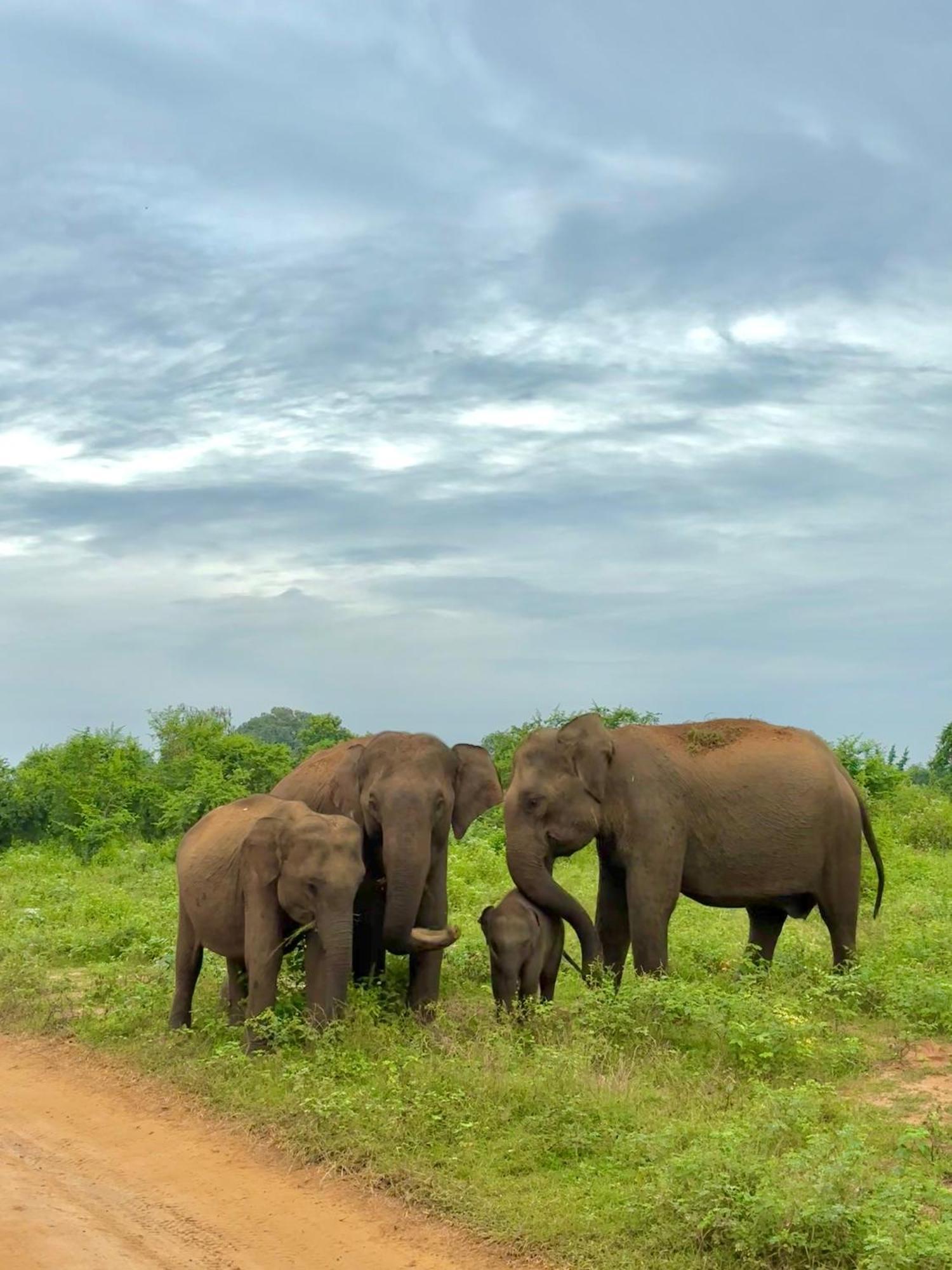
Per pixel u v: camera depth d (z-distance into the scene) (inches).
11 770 1197.7
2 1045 446.0
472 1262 255.6
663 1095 340.8
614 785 474.3
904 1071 380.8
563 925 472.4
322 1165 307.9
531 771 470.3
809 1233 245.6
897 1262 231.6
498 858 831.7
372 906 454.9
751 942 537.0
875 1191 258.8
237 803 455.8
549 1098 327.6
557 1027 404.5
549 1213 269.7
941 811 1064.8
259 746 1228.5
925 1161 298.2
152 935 597.9
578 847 470.0
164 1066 397.7
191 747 1279.5
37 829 1140.5
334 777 463.8
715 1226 251.3
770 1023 387.5
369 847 450.9
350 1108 327.6
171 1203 290.5
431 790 441.7
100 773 1154.7
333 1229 273.1
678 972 496.7
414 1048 378.3
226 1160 317.7
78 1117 360.2
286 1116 333.7
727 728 506.0
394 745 454.0
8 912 698.8
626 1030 395.5
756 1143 293.0
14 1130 350.3
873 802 1079.6
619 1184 284.4
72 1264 256.4
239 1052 386.0
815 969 495.2
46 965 562.6
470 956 518.0
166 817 1096.2
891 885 782.5
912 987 437.1
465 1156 302.8
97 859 999.0
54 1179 309.0
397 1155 304.3
